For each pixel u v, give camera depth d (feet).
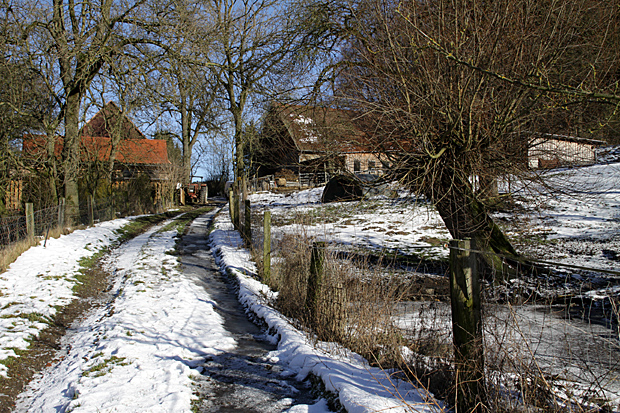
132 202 78.89
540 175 18.58
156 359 14.66
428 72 17.20
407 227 44.34
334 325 16.49
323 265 17.76
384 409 9.44
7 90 43.47
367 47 19.81
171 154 135.03
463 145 17.69
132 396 11.80
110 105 56.08
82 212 50.93
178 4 40.57
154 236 50.57
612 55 17.11
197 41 38.86
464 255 9.55
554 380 10.20
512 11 16.55
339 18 26.68
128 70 41.04
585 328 12.42
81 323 20.06
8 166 44.93
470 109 16.62
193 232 57.88
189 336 17.48
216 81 42.70
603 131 17.66
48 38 44.32
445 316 14.33
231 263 33.04
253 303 22.25
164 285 26.30
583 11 17.11
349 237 40.55
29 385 13.65
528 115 16.79
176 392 11.98
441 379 11.01
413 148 18.21
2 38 40.57
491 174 18.16
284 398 12.01
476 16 17.10
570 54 17.61
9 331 17.29
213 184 213.05
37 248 32.99
